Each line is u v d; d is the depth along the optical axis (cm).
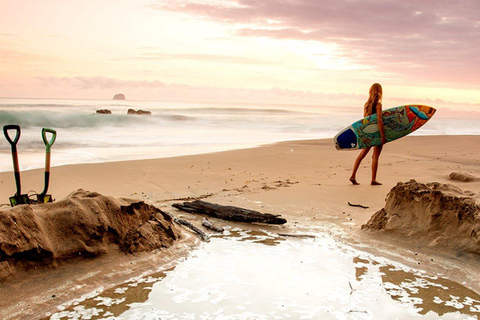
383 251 451
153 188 740
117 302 335
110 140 1606
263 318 312
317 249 462
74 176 821
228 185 777
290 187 762
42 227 374
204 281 377
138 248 423
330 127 2589
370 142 781
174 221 543
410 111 790
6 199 636
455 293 358
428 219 461
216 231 525
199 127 2409
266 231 525
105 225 408
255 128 2491
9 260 342
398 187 504
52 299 332
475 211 428
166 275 392
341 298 346
